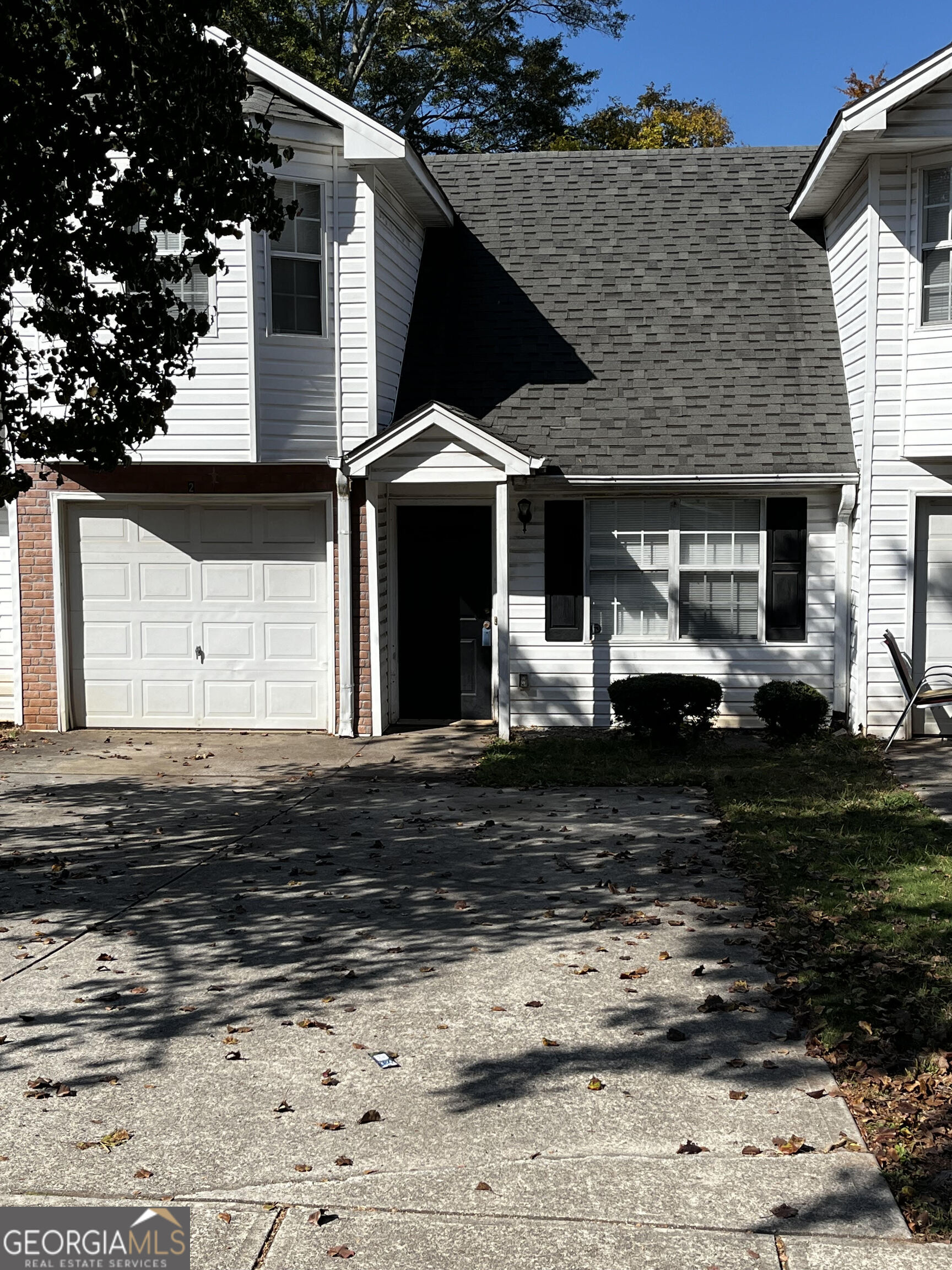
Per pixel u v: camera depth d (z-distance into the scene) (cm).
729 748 1265
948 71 1131
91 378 897
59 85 700
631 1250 397
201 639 1376
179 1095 505
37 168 702
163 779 1141
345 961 657
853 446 1323
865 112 1159
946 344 1216
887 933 683
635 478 1315
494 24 3158
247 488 1330
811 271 1517
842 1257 392
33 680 1373
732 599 1389
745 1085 509
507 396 1412
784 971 633
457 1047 550
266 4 2622
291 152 804
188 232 760
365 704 1355
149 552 1367
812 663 1371
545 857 865
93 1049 550
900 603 1280
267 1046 552
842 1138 464
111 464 831
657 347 1451
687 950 669
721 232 1582
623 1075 520
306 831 946
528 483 1330
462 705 1447
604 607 1402
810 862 833
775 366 1415
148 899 770
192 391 1237
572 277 1544
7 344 795
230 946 683
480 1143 465
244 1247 399
